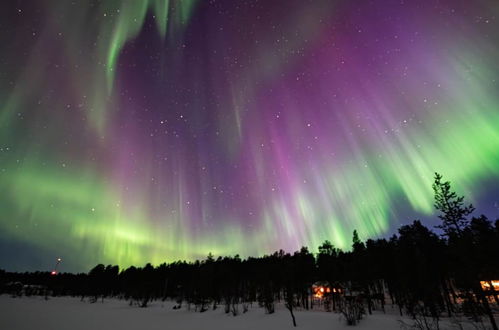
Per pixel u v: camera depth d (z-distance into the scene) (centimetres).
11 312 2803
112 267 9125
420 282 2523
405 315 2497
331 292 3722
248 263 6206
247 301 4134
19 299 5400
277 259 5256
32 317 2478
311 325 1777
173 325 2147
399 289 2941
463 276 1889
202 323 2241
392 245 3934
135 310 3559
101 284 7381
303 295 3828
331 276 3781
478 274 1828
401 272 2830
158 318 2648
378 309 3303
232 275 4462
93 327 2014
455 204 2020
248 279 4897
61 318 2489
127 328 1997
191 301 3941
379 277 3631
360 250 4241
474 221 2642
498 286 1930
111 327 2033
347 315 1800
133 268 9006
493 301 2417
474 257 1873
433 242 2841
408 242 3362
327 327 1681
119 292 7506
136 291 5456
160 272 7569
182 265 7862
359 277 3419
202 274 4072
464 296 1955
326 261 4103
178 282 6700
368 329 1552
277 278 4000
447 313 2541
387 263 3481
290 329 1727
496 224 3005
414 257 2855
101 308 3825
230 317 2498
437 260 2656
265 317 2275
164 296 5975
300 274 3941
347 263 3912
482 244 2134
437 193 2114
